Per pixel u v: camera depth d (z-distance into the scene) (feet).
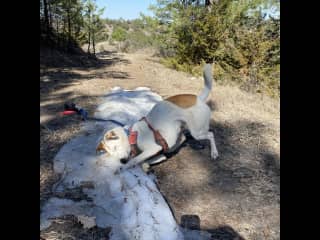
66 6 49.37
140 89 25.18
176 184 13.20
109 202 10.78
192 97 13.69
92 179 11.87
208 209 11.88
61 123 17.13
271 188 13.28
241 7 37.47
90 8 52.80
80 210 10.55
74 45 52.31
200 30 39.73
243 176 14.06
